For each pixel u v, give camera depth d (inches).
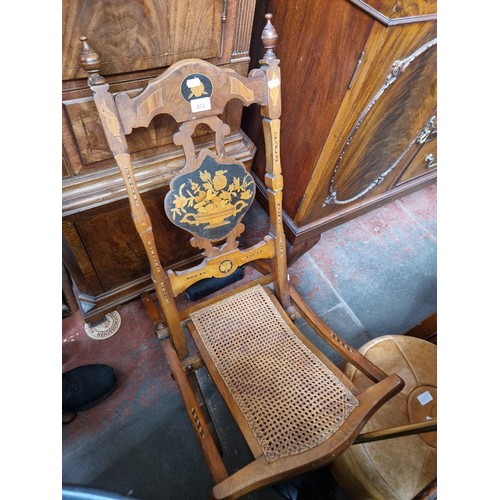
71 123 34.4
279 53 49.0
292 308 44.9
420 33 36.2
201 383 54.1
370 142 49.9
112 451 47.6
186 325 42.3
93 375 50.3
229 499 29.1
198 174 31.4
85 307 54.4
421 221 82.5
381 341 45.8
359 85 39.0
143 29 31.7
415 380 42.7
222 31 35.9
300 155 53.4
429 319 52.3
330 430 33.2
